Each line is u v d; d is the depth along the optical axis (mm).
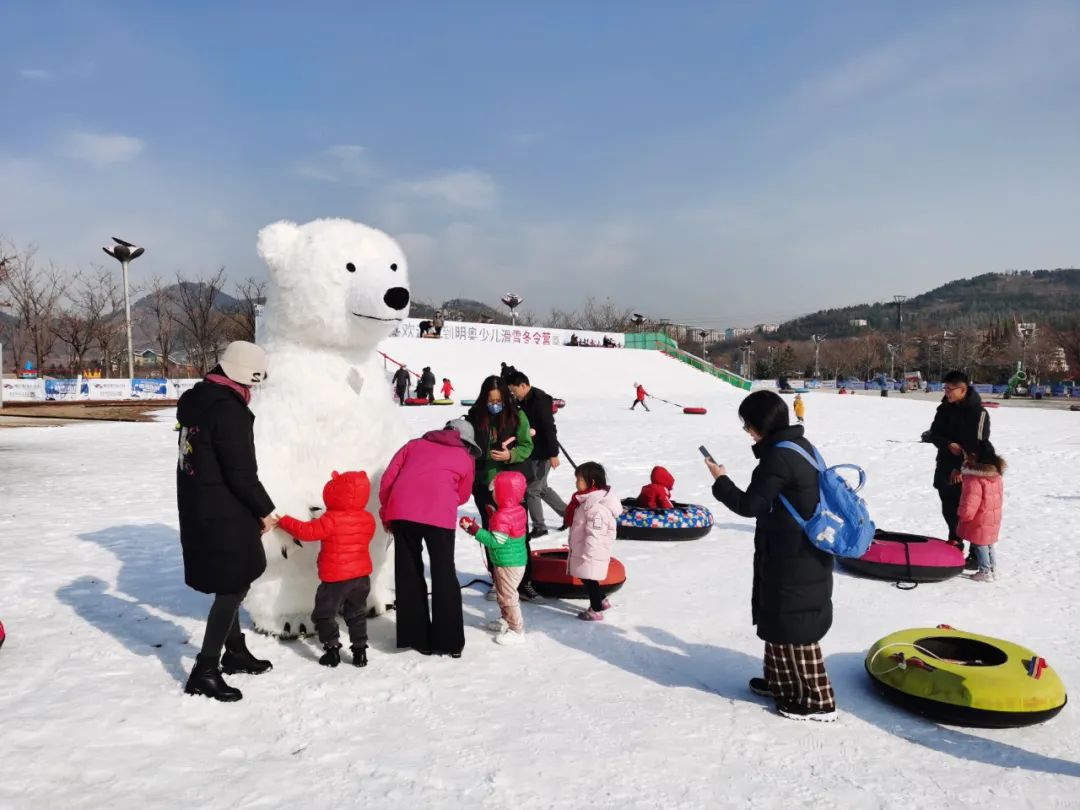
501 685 4277
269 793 3086
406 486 4684
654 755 3492
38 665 4426
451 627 4676
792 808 3082
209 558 3928
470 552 7605
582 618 5508
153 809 2943
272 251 4926
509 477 4969
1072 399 68062
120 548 7535
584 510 5527
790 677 3930
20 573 6457
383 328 5020
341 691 4133
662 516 8086
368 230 5191
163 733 3594
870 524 3711
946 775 3383
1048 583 6523
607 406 30109
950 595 6176
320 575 4418
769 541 3912
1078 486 11719
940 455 7066
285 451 4773
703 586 6383
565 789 3176
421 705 3980
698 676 4480
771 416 3881
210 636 3982
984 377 96812
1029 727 3863
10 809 2910
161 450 16750
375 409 5113
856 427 21641
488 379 6254
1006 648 4246
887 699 4137
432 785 3178
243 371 4031
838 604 5926
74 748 3422
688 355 51156
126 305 38344
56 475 12836
